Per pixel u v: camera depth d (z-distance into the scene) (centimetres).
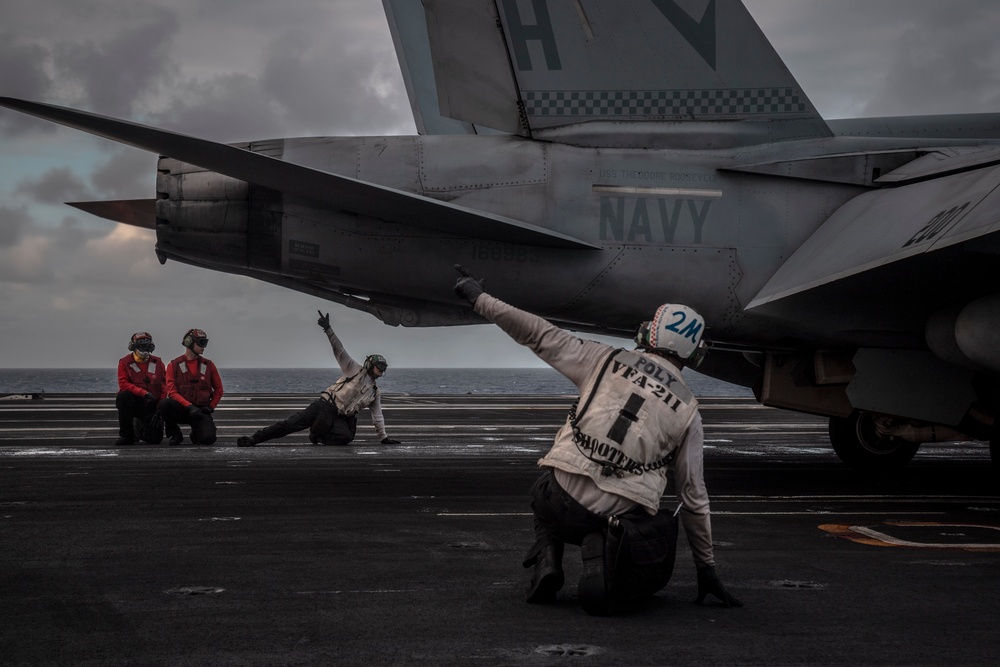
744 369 1056
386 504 670
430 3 812
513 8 812
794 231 794
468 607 373
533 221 786
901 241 639
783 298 773
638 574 355
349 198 733
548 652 313
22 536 528
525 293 798
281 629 338
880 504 721
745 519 630
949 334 755
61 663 296
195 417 1135
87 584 409
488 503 679
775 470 979
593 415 361
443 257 792
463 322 848
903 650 320
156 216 823
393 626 344
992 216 567
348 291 845
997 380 800
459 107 823
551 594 374
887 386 818
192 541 515
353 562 461
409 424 1599
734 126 820
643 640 329
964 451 1331
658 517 364
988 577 441
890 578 438
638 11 816
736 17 821
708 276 788
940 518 646
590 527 362
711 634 338
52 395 2566
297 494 718
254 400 2389
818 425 1766
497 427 1536
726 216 792
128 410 1132
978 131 870
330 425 1147
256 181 722
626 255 786
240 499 687
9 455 1005
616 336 893
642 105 821
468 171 793
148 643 319
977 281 734
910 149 807
